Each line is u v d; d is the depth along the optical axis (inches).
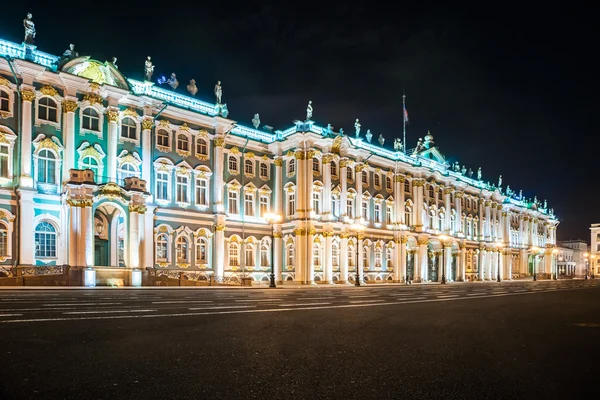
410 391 264.4
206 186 1998.0
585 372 316.5
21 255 1473.9
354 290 1627.7
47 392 250.4
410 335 473.7
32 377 278.4
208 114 1999.3
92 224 1505.9
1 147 1498.5
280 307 770.2
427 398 252.2
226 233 2066.9
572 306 896.3
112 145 1700.3
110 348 368.5
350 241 2388.0
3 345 370.6
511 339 457.1
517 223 4094.5
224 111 2050.9
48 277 1386.6
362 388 268.7
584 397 257.9
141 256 1642.5
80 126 1647.4
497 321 617.9
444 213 3051.2
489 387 275.3
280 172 2277.3
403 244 2642.7
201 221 1959.9
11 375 281.9
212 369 307.3
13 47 1546.5
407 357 358.0
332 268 2253.9
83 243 1471.5
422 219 2792.8
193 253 1924.2
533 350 396.8
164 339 415.8
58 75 1593.3
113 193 1544.0
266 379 284.8
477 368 323.9
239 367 314.5
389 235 2613.2
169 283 1658.5
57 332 439.2
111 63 1718.8
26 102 1529.3
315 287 1935.3
